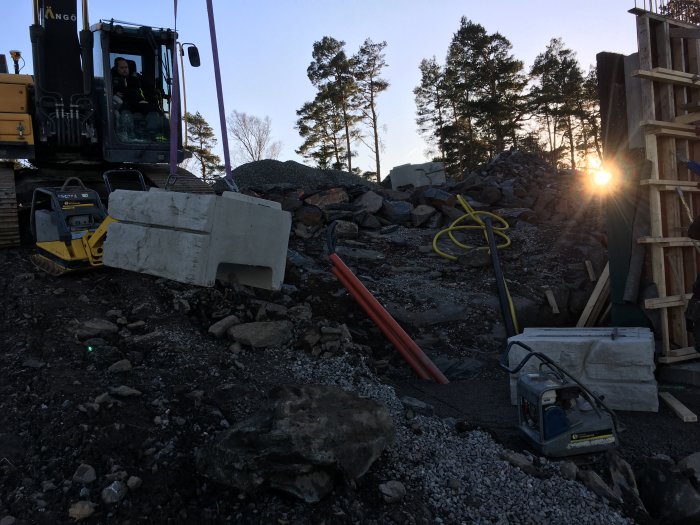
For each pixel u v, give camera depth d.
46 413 4.02
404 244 9.20
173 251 4.64
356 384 5.08
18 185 8.50
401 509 3.45
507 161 13.87
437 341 6.71
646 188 6.07
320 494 3.42
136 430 3.89
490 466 4.01
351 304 7.01
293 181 19.23
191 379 4.64
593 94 40.91
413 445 4.16
